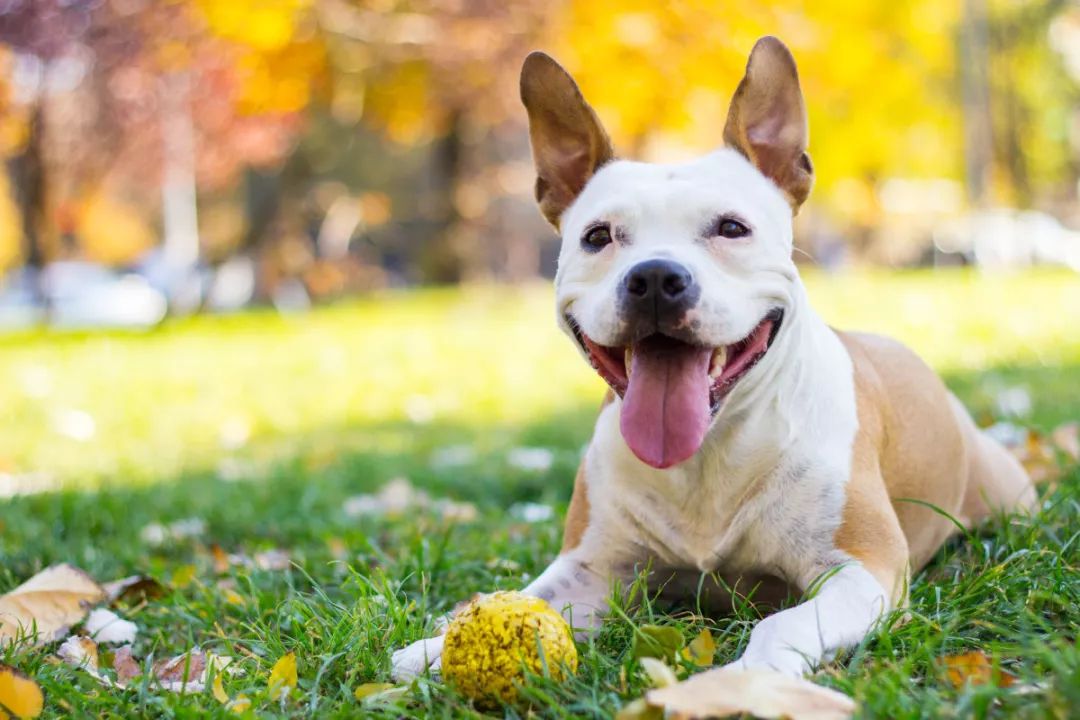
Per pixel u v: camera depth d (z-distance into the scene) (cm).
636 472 107
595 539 110
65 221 725
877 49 612
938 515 120
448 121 630
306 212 755
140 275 1103
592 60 461
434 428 250
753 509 104
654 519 107
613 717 85
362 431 253
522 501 171
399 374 335
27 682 92
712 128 536
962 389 226
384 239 966
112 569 137
